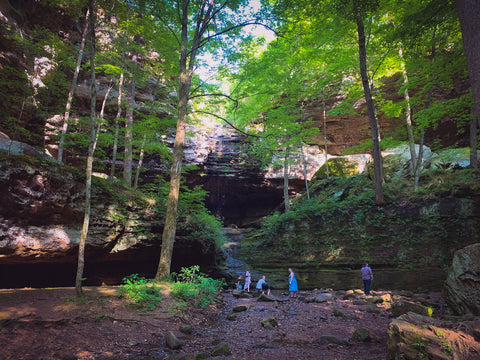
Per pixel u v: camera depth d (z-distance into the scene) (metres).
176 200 11.30
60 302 6.64
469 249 6.03
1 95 12.19
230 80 15.18
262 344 5.36
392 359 3.81
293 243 18.31
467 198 14.20
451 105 14.82
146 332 6.05
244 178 29.91
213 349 4.82
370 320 7.02
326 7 13.73
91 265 12.39
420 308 5.96
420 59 15.80
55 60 14.88
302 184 29.41
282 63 20.86
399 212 15.45
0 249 8.62
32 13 15.85
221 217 32.53
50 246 9.80
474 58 5.47
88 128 15.52
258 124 27.34
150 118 16.53
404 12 15.33
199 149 28.27
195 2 13.33
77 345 4.98
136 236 13.16
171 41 16.89
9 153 9.47
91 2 8.90
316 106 28.31
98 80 20.38
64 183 10.49
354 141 29.08
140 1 12.12
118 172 22.67
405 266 13.79
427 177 17.75
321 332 6.15
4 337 4.74
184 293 8.16
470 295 5.71
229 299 11.08
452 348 3.53
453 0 10.30
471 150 16.53
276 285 15.17
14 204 9.01
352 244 15.99
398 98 24.47
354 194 19.09
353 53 18.11
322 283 14.99
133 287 7.84
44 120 15.76
